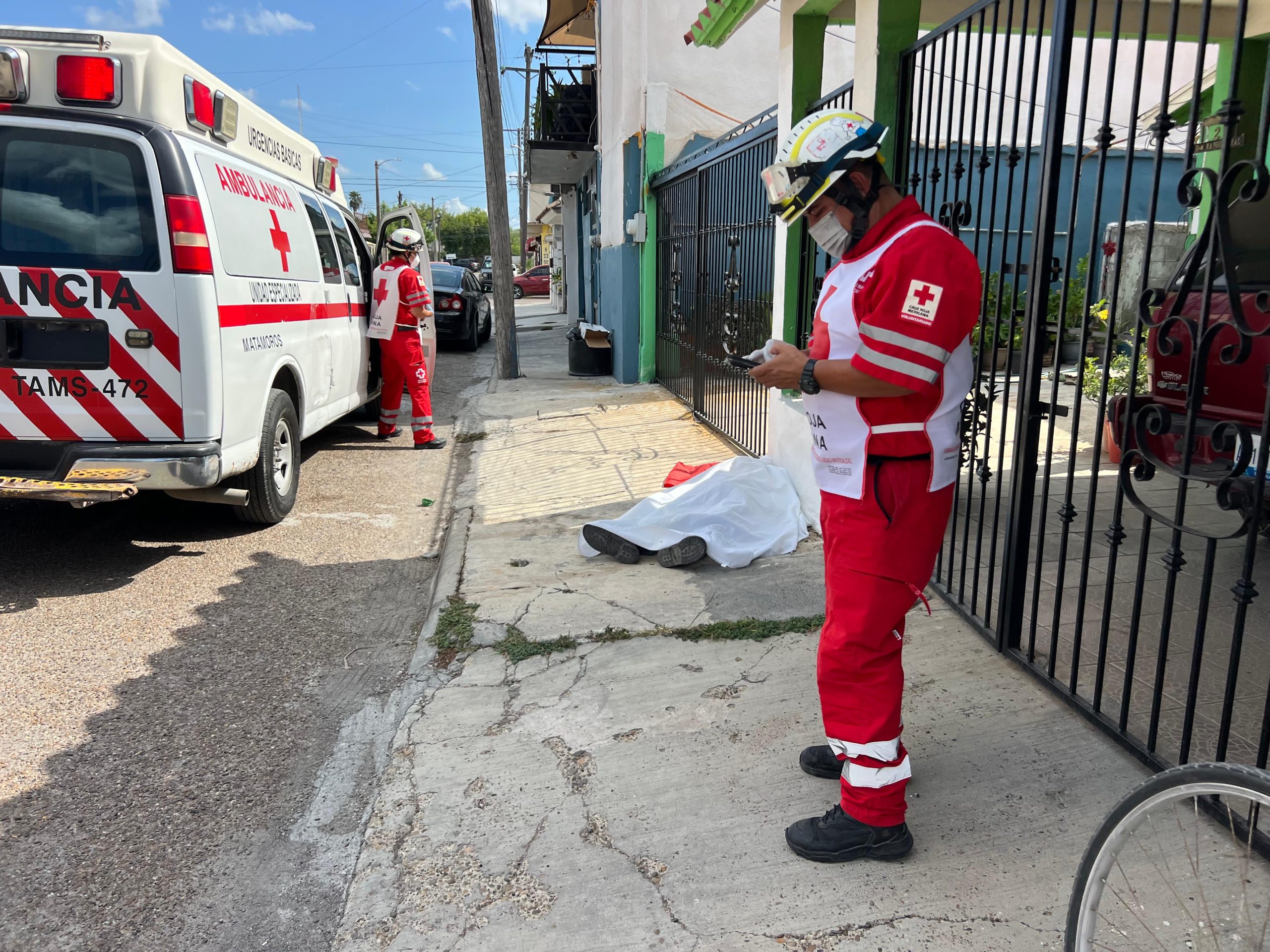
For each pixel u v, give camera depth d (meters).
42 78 3.99
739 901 2.14
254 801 2.68
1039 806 2.43
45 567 4.62
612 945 2.03
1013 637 3.26
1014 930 2.02
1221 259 2.10
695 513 4.58
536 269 39.25
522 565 4.50
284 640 3.80
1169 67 2.28
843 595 2.12
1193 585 3.89
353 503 5.96
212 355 4.23
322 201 6.73
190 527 5.32
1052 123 2.86
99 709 3.20
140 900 2.27
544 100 13.86
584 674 3.31
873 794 2.20
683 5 9.54
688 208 8.53
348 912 2.18
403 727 3.00
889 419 2.01
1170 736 2.68
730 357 2.25
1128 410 2.51
